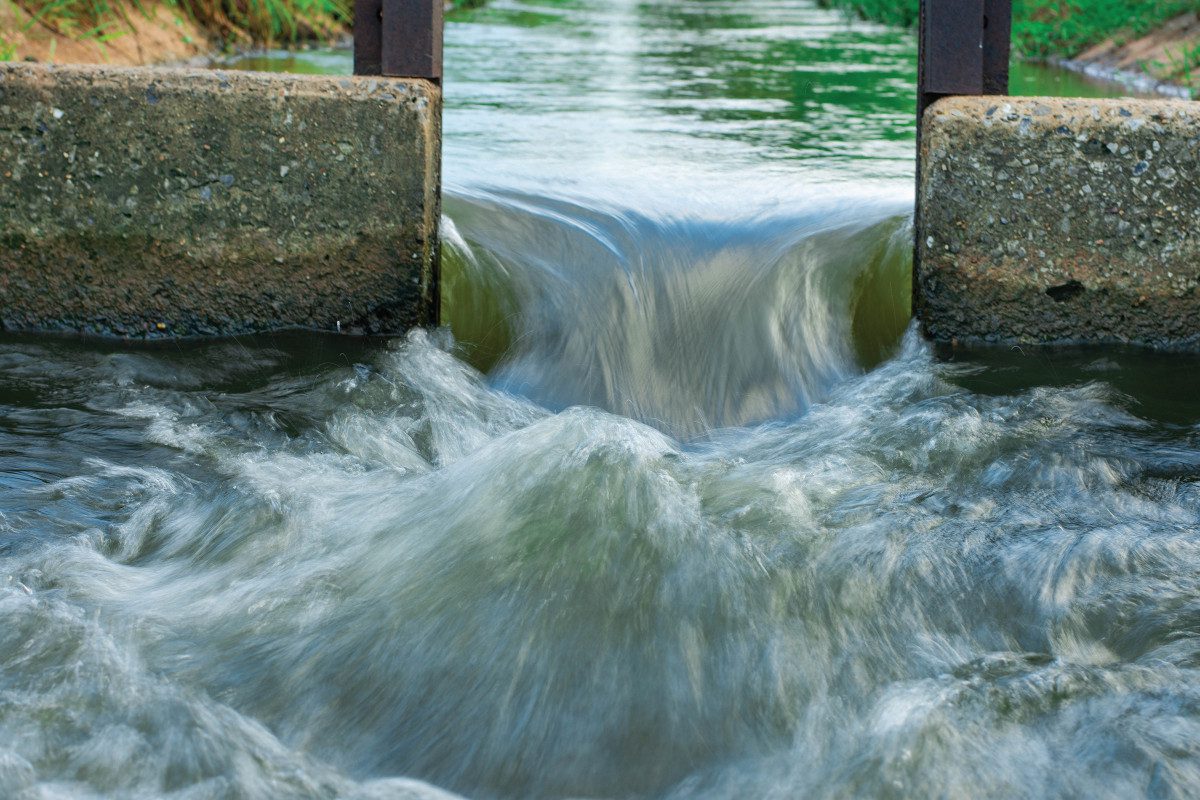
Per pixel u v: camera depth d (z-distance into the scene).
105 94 3.78
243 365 3.83
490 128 6.55
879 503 3.03
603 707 2.30
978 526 2.90
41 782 2.01
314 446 3.38
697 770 2.16
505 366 4.05
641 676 2.38
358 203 3.84
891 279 4.21
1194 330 3.87
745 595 2.59
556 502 2.84
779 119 7.14
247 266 3.91
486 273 4.23
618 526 2.78
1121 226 3.78
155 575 2.69
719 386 4.02
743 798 2.07
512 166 5.48
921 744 2.15
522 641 2.45
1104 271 3.82
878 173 5.59
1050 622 2.54
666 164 5.68
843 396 3.81
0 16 7.15
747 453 3.46
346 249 3.89
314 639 2.46
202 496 3.04
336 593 2.61
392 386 3.75
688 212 4.74
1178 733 2.14
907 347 4.04
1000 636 2.51
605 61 9.95
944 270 3.86
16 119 3.81
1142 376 3.77
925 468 3.25
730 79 8.95
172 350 3.91
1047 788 2.04
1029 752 2.12
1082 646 2.48
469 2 14.75
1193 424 3.49
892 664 2.42
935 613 2.57
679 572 2.65
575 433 3.09
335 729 2.24
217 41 9.65
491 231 4.42
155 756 2.10
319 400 3.65
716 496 3.04
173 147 3.81
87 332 4.00
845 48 11.36
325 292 3.94
